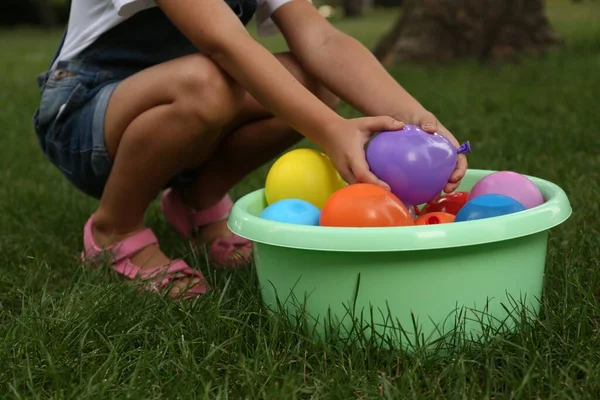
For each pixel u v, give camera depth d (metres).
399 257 1.16
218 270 1.68
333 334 1.23
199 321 1.34
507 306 1.24
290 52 1.73
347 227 1.17
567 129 2.88
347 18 17.77
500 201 1.31
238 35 1.42
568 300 1.37
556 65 4.98
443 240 1.12
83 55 1.69
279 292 1.30
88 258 1.70
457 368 1.15
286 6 1.70
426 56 5.52
